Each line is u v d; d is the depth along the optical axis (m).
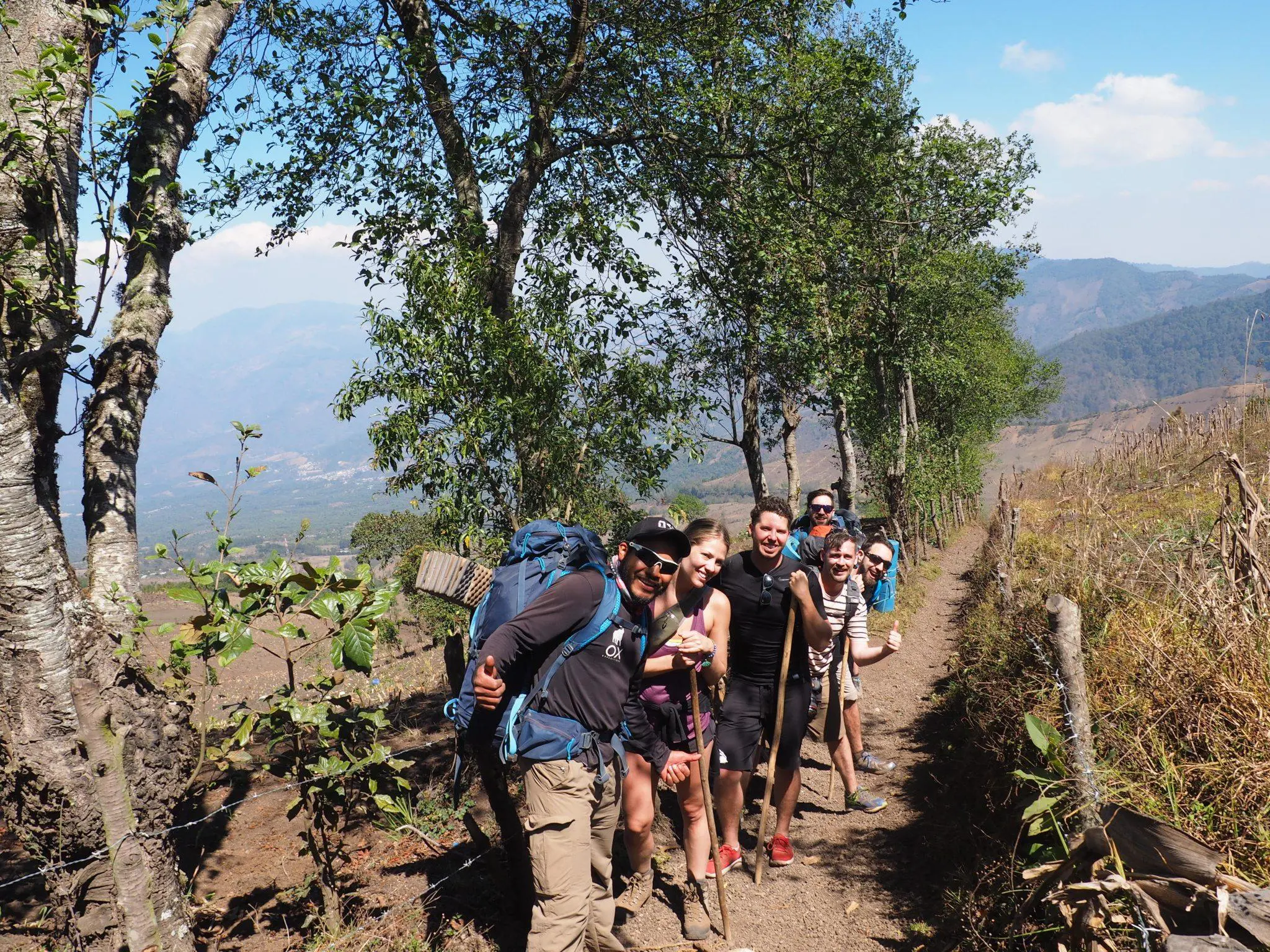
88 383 4.09
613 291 6.69
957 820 5.07
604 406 6.11
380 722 3.92
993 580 11.48
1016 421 62.47
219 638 3.51
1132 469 13.08
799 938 4.10
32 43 3.91
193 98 4.68
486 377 5.56
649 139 9.12
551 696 3.26
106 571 3.90
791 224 9.55
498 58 8.34
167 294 4.38
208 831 5.30
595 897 3.57
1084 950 2.91
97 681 3.40
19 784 3.31
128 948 3.33
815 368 10.12
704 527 4.11
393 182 7.61
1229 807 3.32
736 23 9.02
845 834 5.32
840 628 5.41
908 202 15.91
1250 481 5.88
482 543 5.65
